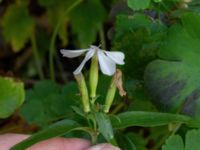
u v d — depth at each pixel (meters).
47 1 0.27
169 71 0.16
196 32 0.16
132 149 0.16
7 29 0.28
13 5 0.28
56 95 0.21
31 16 0.28
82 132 0.18
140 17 0.18
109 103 0.15
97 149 0.15
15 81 0.17
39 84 0.22
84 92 0.15
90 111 0.15
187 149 0.16
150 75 0.16
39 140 0.14
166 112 0.16
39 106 0.21
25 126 0.24
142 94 0.17
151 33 0.17
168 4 0.18
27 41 0.31
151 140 0.23
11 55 0.31
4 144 0.16
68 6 0.27
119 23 0.18
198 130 0.16
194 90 0.16
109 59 0.14
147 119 0.15
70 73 0.30
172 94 0.16
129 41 0.17
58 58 0.30
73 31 0.26
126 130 0.23
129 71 0.17
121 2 0.20
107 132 0.14
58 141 0.16
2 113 0.17
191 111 0.15
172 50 0.16
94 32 0.26
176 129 0.17
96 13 0.26
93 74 0.15
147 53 0.17
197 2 0.18
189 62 0.16
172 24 0.17
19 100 0.17
